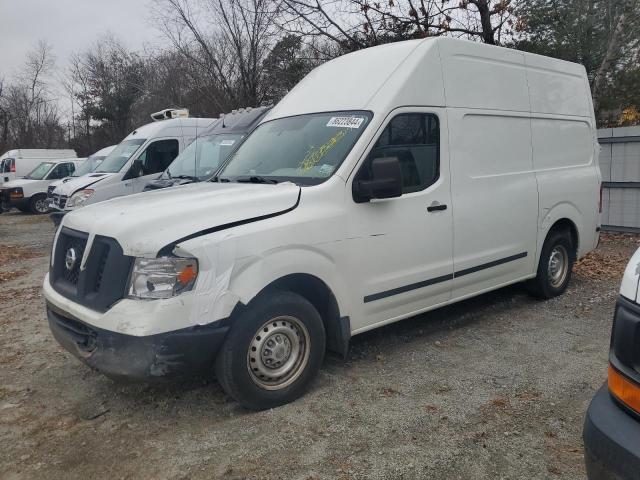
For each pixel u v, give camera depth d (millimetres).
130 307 3518
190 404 4133
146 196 4480
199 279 3557
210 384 4441
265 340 3910
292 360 4074
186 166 9664
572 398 4070
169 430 3783
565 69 6555
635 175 10500
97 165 13195
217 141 9570
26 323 6254
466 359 4844
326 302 4289
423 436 3615
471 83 5273
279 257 3871
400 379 4461
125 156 11828
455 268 5113
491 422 3766
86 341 3830
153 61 23016
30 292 7758
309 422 3812
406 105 4672
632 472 2135
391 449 3477
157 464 3393
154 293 3512
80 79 44156
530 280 6371
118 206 4160
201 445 3580
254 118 9461
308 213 4074
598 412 2365
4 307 6992
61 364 4980
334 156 4430
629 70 16969
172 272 3518
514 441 3535
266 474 3258
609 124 17609
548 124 6211
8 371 4871
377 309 4562
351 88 4891
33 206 20594
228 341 3736
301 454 3447
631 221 10703
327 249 4145
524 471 3234
